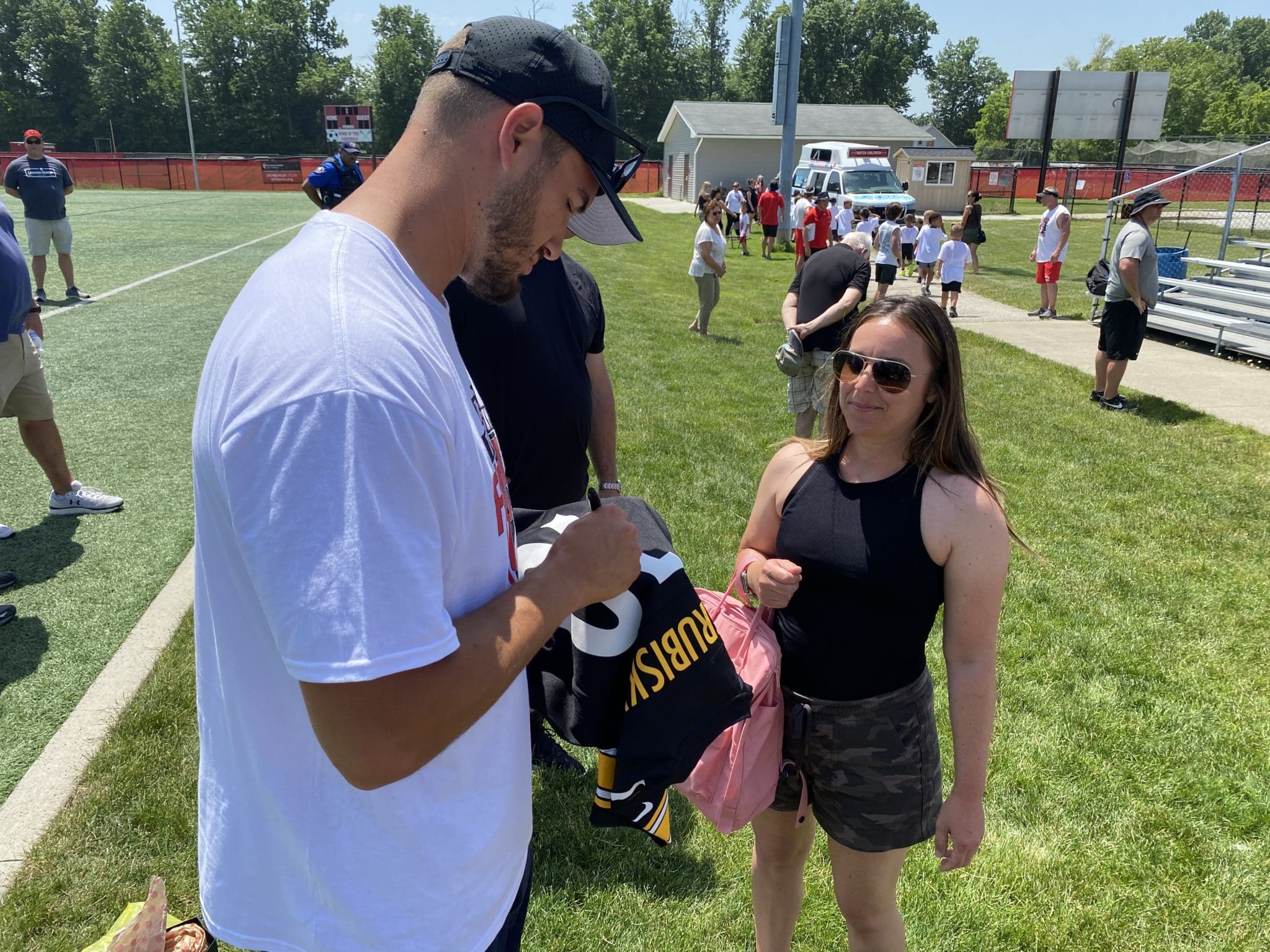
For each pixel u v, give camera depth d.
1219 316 10.89
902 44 77.19
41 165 10.39
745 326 12.04
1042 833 2.92
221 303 10.94
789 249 22.91
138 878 2.44
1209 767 3.26
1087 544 5.23
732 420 7.49
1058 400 8.51
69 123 73.69
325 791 1.03
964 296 15.78
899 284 16.70
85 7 75.75
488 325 2.41
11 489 5.19
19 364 4.34
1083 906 2.63
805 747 1.90
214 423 0.87
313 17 78.19
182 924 1.96
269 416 0.81
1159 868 2.79
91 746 2.94
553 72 0.98
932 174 37.38
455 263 1.03
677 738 1.34
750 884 2.65
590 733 1.38
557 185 1.04
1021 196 45.47
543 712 1.46
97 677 3.34
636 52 69.38
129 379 7.57
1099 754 3.33
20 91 72.69
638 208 36.69
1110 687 3.77
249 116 73.69
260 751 1.03
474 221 1.01
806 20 75.69
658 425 7.27
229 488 0.84
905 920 2.56
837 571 1.81
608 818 1.39
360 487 0.82
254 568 0.84
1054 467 6.58
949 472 1.79
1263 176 30.70
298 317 0.85
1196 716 3.56
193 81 73.75
